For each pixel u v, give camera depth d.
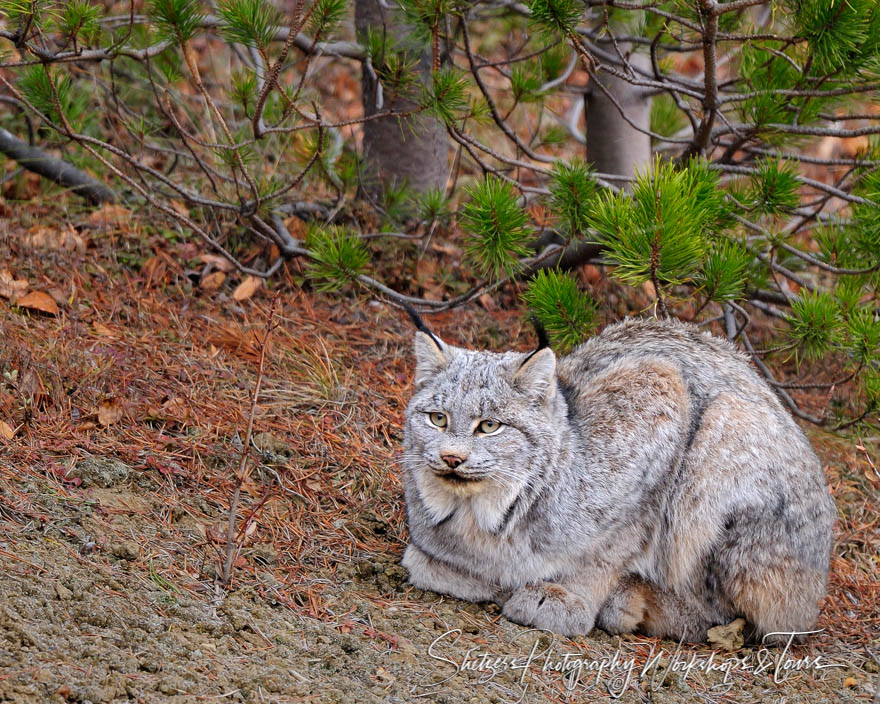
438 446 8.68
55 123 13.44
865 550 11.57
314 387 12.12
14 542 8.32
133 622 7.70
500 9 15.91
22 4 10.58
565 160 16.34
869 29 11.19
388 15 14.52
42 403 10.51
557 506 9.03
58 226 14.05
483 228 11.31
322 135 12.26
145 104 16.97
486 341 13.76
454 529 9.07
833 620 10.24
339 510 10.34
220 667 7.42
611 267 14.52
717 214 11.04
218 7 11.57
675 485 9.48
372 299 14.03
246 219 13.46
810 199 18.72
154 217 14.53
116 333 12.23
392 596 9.27
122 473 9.74
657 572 9.55
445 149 15.48
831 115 13.15
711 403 9.59
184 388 11.43
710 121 12.20
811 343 11.37
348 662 7.88
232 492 10.09
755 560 9.29
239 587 8.69
